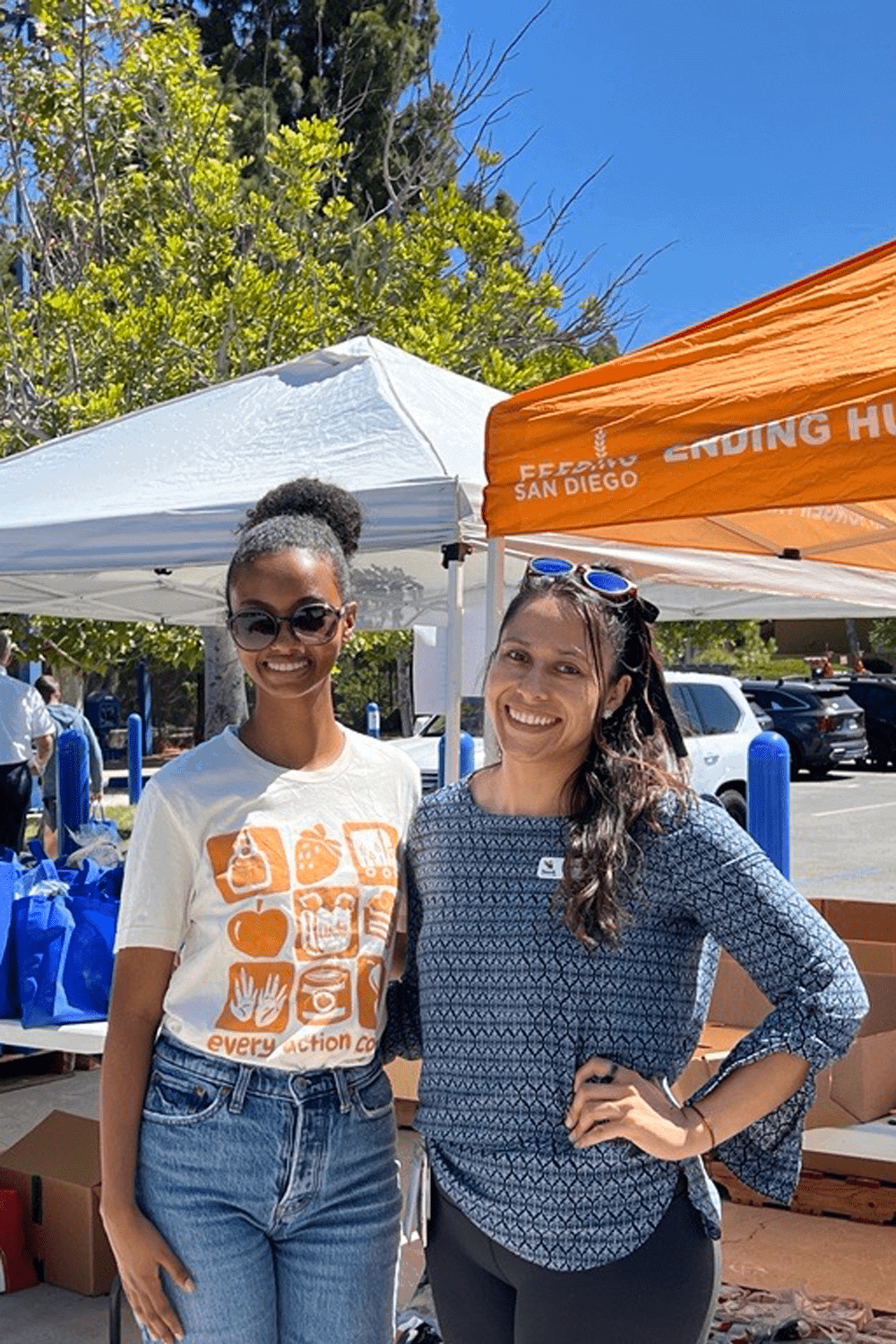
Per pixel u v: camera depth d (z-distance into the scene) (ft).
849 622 124.57
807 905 7.00
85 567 17.43
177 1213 7.35
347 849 7.69
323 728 7.90
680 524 17.67
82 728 38.11
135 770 55.93
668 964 7.00
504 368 46.78
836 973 6.87
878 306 12.11
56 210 49.26
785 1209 16.30
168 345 42.63
